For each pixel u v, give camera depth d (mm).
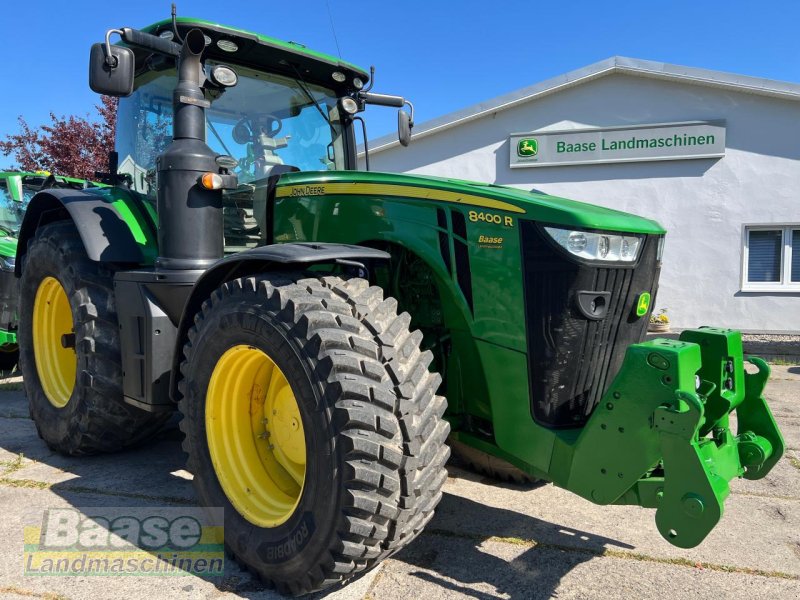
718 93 8133
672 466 1955
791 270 8219
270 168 3469
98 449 3510
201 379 2484
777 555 2590
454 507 3025
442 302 2617
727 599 2242
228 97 3344
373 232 2766
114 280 3121
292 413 2418
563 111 8734
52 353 3859
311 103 3729
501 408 2449
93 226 3256
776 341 8031
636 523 2879
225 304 2400
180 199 2812
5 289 5430
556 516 2939
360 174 2898
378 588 2281
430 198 2619
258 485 2473
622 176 8609
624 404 2072
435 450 2164
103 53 2654
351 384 2021
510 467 3273
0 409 4867
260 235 3215
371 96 3918
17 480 3303
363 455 1993
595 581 2354
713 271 8359
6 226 6770
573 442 2270
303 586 2141
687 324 8516
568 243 2281
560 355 2334
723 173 8219
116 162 3822
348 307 2211
